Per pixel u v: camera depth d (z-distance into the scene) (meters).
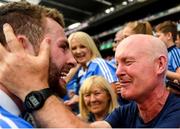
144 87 1.05
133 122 1.17
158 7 6.46
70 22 7.98
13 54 0.76
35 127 0.78
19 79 0.75
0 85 0.79
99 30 8.12
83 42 2.58
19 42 0.79
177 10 6.02
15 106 0.80
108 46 7.45
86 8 7.24
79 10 7.29
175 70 2.49
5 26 0.79
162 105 1.08
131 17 7.12
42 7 0.89
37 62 0.77
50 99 0.76
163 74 1.08
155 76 1.06
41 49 0.81
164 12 6.31
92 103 2.20
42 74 0.77
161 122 1.06
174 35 2.73
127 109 1.22
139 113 1.14
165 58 1.08
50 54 0.86
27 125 0.75
